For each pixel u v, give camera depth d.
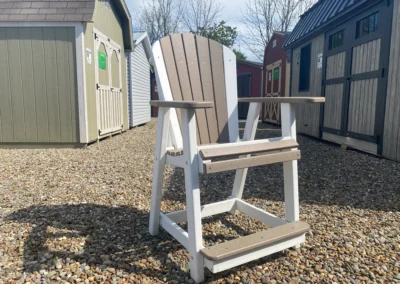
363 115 4.23
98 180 3.00
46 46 4.63
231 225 2.03
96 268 1.50
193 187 1.41
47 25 4.57
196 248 1.41
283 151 1.62
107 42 5.86
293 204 1.73
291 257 1.62
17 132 4.81
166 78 1.89
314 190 2.70
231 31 21.53
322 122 5.61
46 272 1.45
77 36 4.61
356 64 4.41
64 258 1.57
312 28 5.55
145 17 20.83
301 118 6.75
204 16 20.94
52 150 4.65
